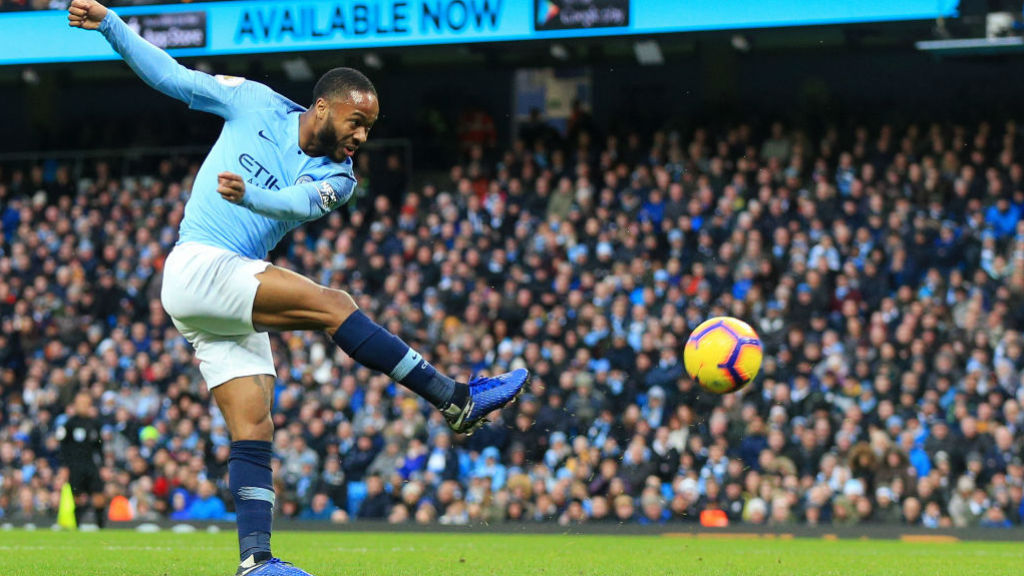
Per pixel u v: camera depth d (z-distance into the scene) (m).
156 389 16.69
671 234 17.03
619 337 15.40
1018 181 16.91
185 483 15.19
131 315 18.55
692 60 20.11
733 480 13.72
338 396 15.62
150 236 19.34
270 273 4.80
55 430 16.70
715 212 17.47
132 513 15.05
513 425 14.91
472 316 16.81
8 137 23.30
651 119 19.55
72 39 17.98
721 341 5.98
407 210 18.83
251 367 4.95
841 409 14.34
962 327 15.23
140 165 21.48
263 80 21.20
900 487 13.38
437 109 21.00
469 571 6.89
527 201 18.45
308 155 4.98
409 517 14.52
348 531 14.18
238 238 4.87
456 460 14.71
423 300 17.53
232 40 17.31
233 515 14.98
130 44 4.91
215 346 4.94
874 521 13.34
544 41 16.48
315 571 6.82
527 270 17.50
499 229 18.33
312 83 21.70
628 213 17.59
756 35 15.88
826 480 13.56
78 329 18.45
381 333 4.88
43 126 22.62
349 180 4.98
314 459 15.15
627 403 15.04
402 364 4.88
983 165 17.30
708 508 13.69
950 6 15.15
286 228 5.09
